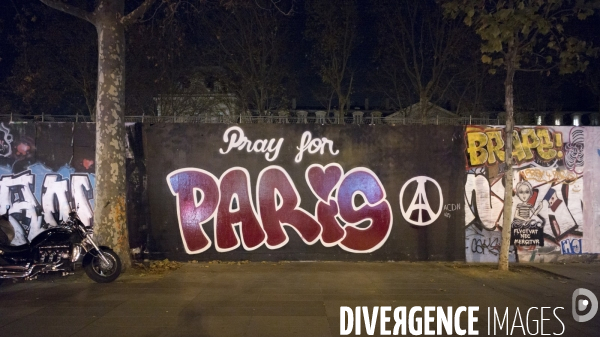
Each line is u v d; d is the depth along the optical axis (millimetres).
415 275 8602
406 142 9836
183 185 9750
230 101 22703
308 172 9781
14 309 6406
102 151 8484
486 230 9812
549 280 8281
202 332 5523
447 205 9812
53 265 7645
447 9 8867
